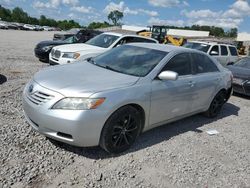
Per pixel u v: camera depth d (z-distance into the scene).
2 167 3.40
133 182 3.46
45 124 3.60
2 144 3.91
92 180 3.38
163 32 27.86
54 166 3.56
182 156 4.26
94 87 3.73
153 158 4.08
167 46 5.34
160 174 3.72
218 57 13.26
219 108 6.42
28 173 3.36
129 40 10.73
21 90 6.68
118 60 4.90
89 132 3.57
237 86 8.92
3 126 4.47
